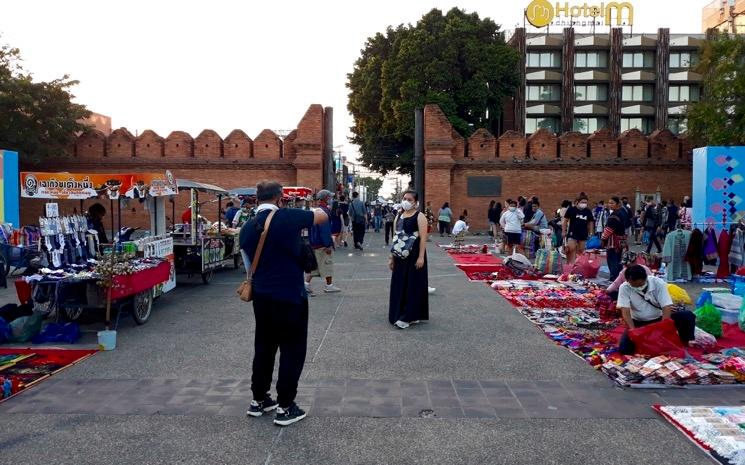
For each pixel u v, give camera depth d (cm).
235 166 3008
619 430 457
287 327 469
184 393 547
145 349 705
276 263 474
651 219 2061
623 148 3034
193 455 418
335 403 517
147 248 901
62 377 598
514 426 465
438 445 432
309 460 409
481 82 3722
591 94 6469
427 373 604
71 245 870
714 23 6131
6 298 1099
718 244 1295
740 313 793
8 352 687
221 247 1336
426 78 3678
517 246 1744
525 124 6378
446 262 1630
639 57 6438
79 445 435
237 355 677
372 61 3997
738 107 2441
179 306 994
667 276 1277
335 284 1225
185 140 2997
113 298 750
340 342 729
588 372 606
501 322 845
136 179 923
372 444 434
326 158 3070
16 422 479
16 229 1428
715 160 1517
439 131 3008
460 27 3694
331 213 1752
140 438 446
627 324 665
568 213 1456
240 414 493
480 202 3070
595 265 1273
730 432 436
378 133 4028
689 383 556
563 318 859
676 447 427
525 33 6369
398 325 802
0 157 1655
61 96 2783
